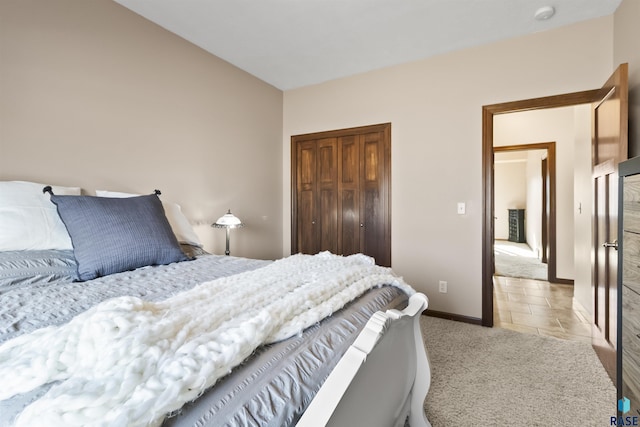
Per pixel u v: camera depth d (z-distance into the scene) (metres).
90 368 0.58
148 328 0.67
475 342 2.42
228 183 3.10
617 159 1.83
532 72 2.59
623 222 1.27
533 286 4.15
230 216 2.73
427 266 3.04
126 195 2.02
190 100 2.72
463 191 2.87
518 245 8.44
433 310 3.01
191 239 2.19
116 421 0.46
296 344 0.80
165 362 0.60
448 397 1.72
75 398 0.49
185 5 2.23
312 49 2.85
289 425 0.61
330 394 0.65
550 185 4.30
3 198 1.51
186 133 2.69
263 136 3.57
